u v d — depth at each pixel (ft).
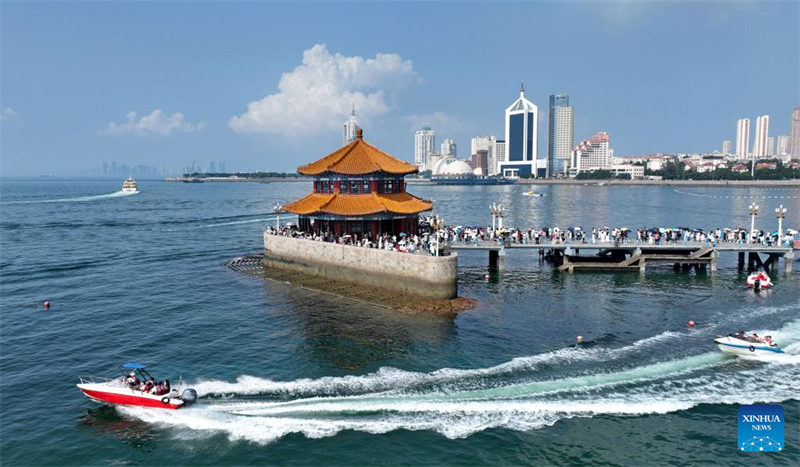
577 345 149.18
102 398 118.83
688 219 519.19
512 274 248.93
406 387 122.21
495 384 123.65
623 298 202.69
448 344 150.51
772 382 125.08
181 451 99.86
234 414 111.65
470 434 103.55
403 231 248.52
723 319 174.09
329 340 154.51
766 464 95.30
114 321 175.83
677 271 254.47
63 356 145.59
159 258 296.71
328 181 253.03
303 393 119.96
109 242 358.84
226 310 187.21
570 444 100.63
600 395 118.42
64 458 98.32
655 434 103.91
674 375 128.57
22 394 123.34
